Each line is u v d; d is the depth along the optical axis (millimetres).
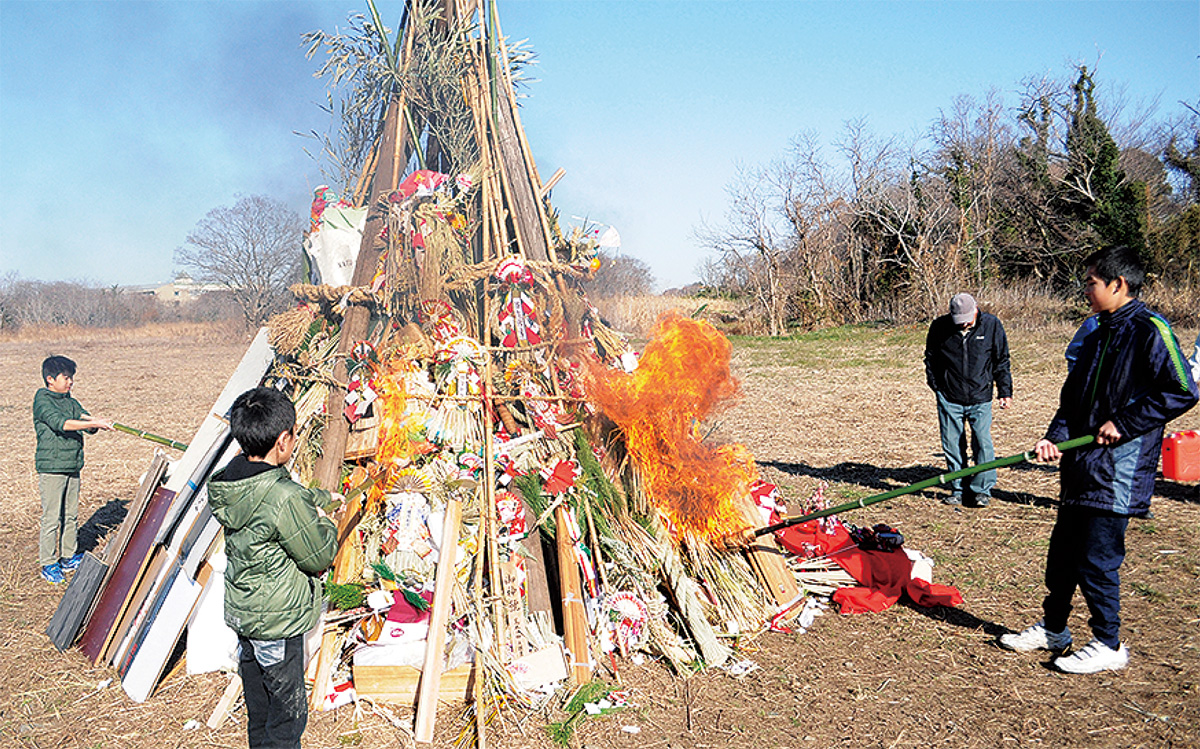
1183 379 3941
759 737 3867
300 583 3367
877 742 3797
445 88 5953
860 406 13148
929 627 4992
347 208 5992
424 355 5258
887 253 28781
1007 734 3818
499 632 4312
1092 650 4332
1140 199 25266
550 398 5402
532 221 5949
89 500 8812
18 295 53531
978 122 29031
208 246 38844
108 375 22781
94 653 4973
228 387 5668
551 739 3889
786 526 5086
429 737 3914
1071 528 4359
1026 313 22141
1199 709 3930
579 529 4945
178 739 4035
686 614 4754
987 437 7316
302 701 3445
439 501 4695
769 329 28938
